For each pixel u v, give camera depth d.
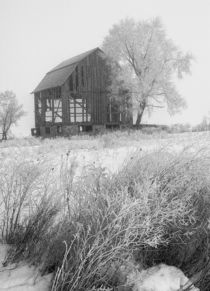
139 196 2.51
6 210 3.04
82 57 29.02
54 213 2.86
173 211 2.35
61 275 2.20
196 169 3.05
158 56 27.30
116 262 2.29
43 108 31.48
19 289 2.14
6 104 33.06
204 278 2.38
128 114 29.62
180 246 2.62
